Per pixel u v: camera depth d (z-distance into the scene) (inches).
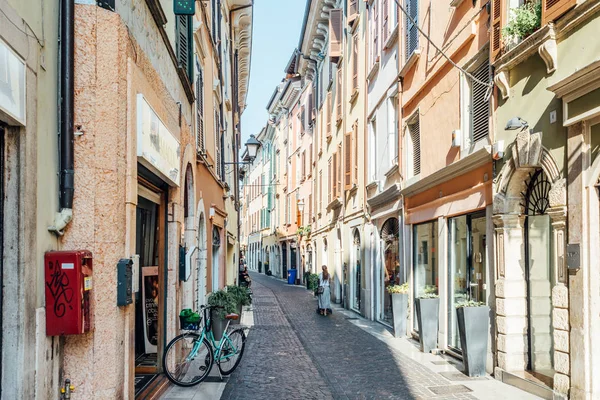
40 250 174.1
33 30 167.5
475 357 364.2
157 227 343.0
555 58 295.4
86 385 192.7
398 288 560.7
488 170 377.7
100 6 207.9
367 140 748.6
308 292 1218.0
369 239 725.3
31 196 163.9
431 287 501.4
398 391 325.7
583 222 271.3
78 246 196.7
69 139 193.0
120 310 206.8
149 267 341.1
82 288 182.1
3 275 157.3
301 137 1453.0
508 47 348.5
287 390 328.8
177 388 328.5
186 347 341.1
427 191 506.9
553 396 291.1
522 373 338.6
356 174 816.3
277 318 729.6
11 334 157.2
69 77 193.6
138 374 332.5
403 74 581.9
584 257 270.4
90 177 199.9
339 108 943.7
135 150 228.4
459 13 432.5
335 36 948.0
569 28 283.0
